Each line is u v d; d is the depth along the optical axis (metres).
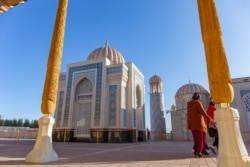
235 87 15.98
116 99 13.76
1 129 24.64
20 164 3.10
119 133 12.86
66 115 14.59
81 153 5.11
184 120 22.59
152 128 25.59
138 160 3.67
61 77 16.55
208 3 3.07
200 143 4.26
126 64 15.70
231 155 2.32
